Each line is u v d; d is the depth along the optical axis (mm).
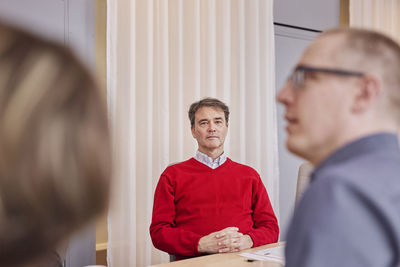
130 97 2891
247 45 3453
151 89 2984
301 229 508
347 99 605
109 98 2793
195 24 3182
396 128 615
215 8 3307
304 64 641
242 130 3357
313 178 638
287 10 3760
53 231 265
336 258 470
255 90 3441
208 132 2289
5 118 251
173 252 1983
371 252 472
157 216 2170
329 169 561
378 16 4188
